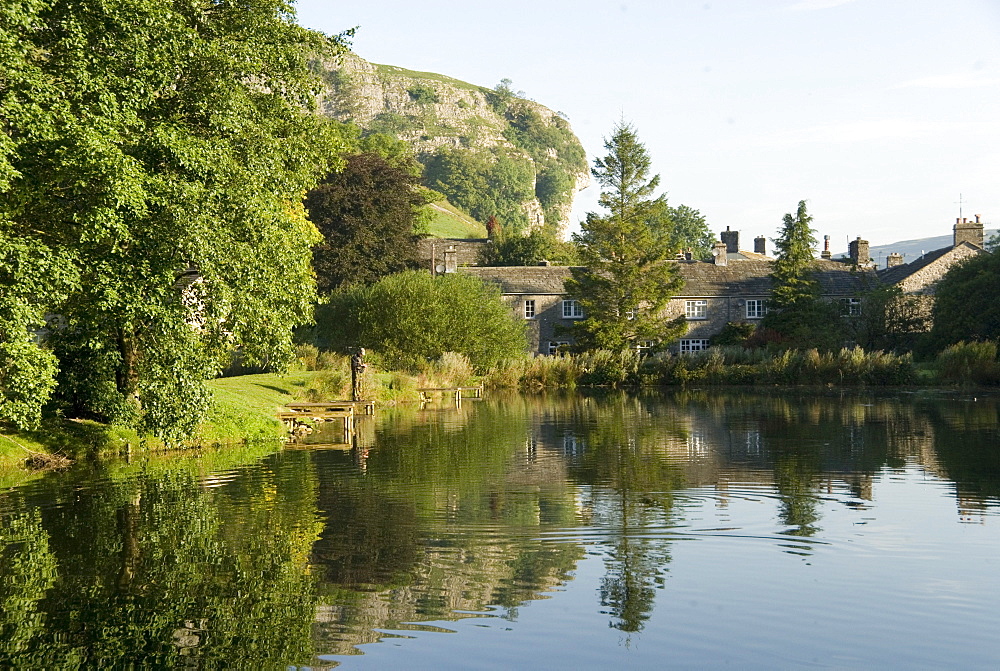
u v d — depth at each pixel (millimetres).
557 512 15266
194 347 20484
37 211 18766
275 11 24969
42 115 16359
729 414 33219
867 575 11594
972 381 46156
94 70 18312
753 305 71688
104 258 18250
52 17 18391
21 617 10305
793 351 53562
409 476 19000
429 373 47562
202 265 19000
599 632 9781
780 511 15156
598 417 32438
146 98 19422
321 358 47281
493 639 9641
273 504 16156
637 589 11141
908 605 10500
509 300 71000
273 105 24906
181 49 20109
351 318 52594
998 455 21359
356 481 18438
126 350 22734
